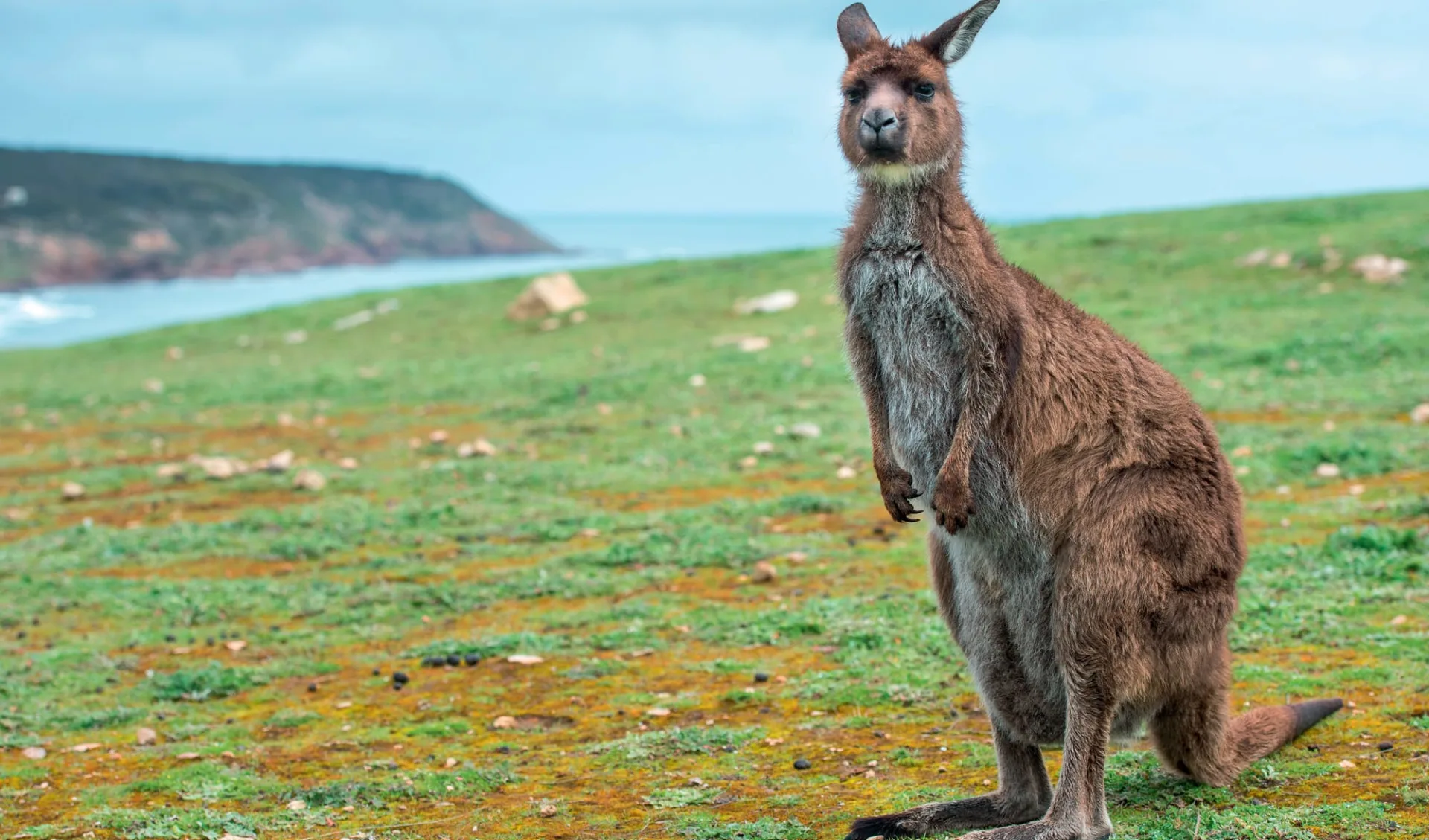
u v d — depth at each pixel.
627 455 15.30
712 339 24.89
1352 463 12.04
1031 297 5.28
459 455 16.02
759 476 13.80
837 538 10.99
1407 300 21.12
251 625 9.68
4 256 108.88
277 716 7.49
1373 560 8.84
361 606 9.95
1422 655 6.96
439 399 20.97
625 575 10.27
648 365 22.06
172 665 8.75
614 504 13.00
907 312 5.23
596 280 35.16
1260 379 16.84
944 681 7.31
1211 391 16.38
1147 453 5.01
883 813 5.42
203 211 134.75
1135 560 4.87
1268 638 7.55
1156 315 21.88
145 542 12.25
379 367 25.45
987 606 5.24
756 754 6.40
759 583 9.80
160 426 20.17
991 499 5.15
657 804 5.77
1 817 6.11
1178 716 5.26
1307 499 11.15
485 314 32.38
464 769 6.43
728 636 8.48
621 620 9.05
